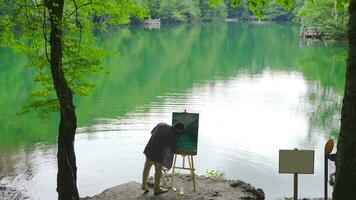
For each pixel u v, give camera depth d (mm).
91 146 15344
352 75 6441
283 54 46969
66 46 8781
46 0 8039
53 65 8031
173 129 9547
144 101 22859
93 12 9492
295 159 8398
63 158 8172
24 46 9250
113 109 21016
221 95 24797
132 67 36562
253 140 16406
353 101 6449
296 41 62500
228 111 21000
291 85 28578
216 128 18016
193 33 78938
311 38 64188
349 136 6500
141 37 67312
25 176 12656
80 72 9211
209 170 13172
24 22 8703
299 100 23875
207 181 10938
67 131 8156
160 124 9703
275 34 77312
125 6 9344
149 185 10492
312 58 42906
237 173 12992
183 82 29328
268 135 17062
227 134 17172
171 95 24641
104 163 13703
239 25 105625
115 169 13227
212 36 72750
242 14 124688
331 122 19203
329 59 41750
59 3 8055
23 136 16812
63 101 8086
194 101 23047
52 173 12898
